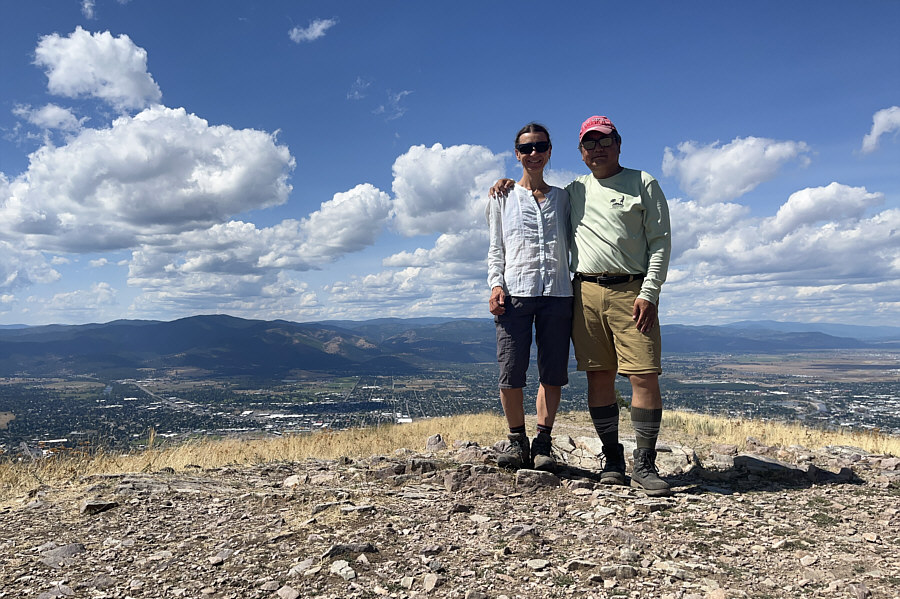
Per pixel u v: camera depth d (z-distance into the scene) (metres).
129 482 3.94
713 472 4.43
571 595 2.12
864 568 2.42
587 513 3.25
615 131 4.02
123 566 2.45
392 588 2.19
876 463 4.87
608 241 3.94
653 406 3.85
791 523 3.07
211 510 3.30
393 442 7.70
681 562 2.48
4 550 2.67
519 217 4.19
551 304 4.12
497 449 4.95
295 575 2.30
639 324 3.78
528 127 4.22
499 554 2.54
